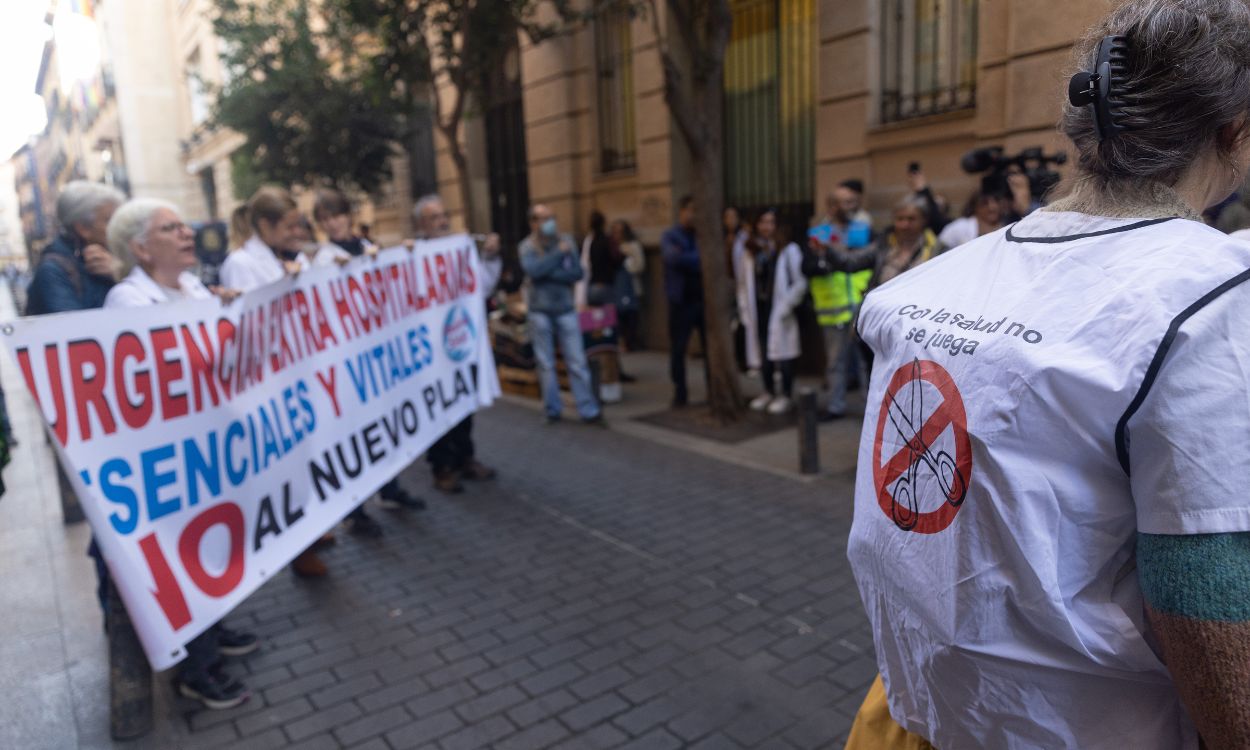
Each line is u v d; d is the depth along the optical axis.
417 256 4.32
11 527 4.94
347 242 4.85
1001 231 1.07
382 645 3.43
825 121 7.81
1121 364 0.78
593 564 4.16
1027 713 0.89
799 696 2.95
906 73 7.35
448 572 4.14
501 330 8.54
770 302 7.27
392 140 13.02
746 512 4.79
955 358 0.93
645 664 3.20
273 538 3.28
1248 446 0.74
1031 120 5.98
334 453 3.69
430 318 4.40
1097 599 0.85
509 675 3.16
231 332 3.10
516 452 6.32
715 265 6.59
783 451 5.95
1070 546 0.84
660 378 9.01
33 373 2.46
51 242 3.66
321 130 12.22
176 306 2.90
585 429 6.93
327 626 3.62
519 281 8.66
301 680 3.18
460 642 3.43
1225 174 0.93
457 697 3.02
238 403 3.14
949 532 0.91
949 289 1.04
